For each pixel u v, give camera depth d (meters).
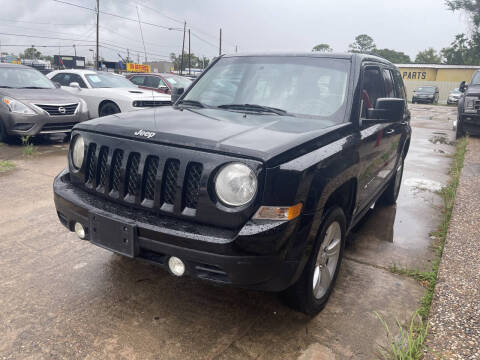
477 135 11.18
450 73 46.09
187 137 2.35
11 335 2.45
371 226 4.55
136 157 2.49
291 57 3.55
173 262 2.31
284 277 2.29
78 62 37.00
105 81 10.80
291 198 2.21
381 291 3.11
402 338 2.38
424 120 17.61
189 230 2.22
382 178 4.27
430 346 2.38
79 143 2.83
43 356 2.29
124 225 2.34
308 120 2.99
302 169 2.27
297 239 2.28
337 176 2.58
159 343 2.43
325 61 3.42
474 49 43.03
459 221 4.28
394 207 5.26
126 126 2.62
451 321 2.60
